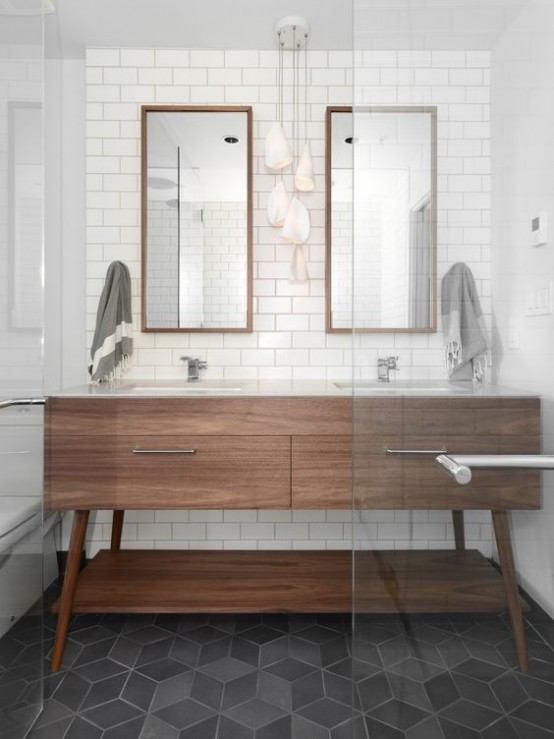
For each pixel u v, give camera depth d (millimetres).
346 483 1667
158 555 2043
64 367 2309
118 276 2119
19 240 1254
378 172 951
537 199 841
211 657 1620
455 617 917
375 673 980
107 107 2258
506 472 872
